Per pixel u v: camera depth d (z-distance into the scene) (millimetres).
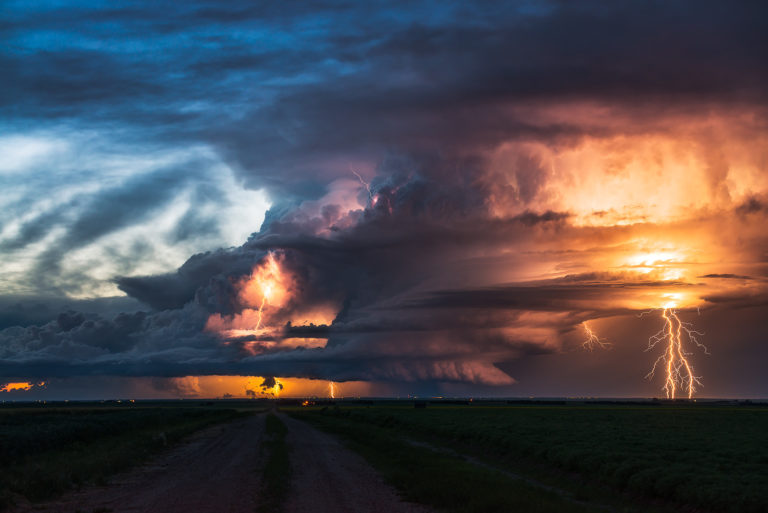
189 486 23312
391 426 76438
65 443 39344
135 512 17656
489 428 55781
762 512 18609
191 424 76688
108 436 48594
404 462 32000
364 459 35188
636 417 89125
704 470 25828
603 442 40125
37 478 22719
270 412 149625
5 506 18375
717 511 19688
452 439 52250
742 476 24297
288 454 37562
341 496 21156
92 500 19953
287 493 21562
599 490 25812
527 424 65000
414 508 18891
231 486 23250
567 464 30859
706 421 78438
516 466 35250
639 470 26000
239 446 44250
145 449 38438
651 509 21516
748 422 76688
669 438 45625
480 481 24016
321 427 73875
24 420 69688
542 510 17641
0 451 30656
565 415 96438
